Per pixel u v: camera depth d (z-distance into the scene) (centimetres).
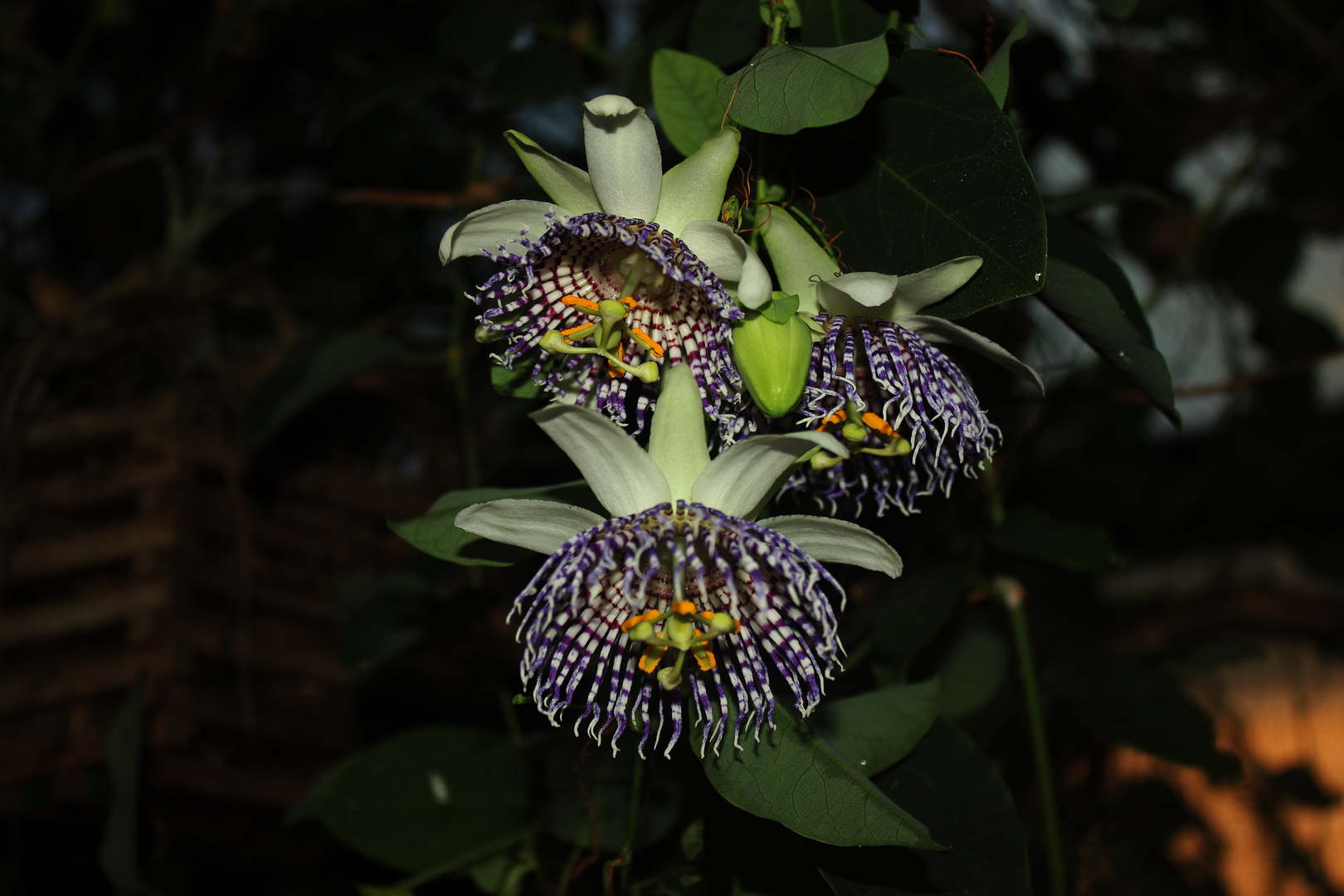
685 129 53
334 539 67
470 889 69
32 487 64
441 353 73
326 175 89
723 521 48
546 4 75
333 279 90
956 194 50
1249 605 93
